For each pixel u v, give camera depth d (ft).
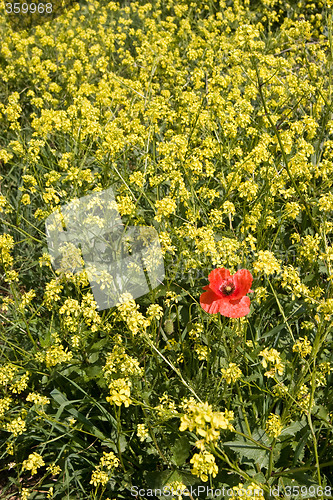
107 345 9.91
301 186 11.50
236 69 16.61
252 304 10.00
